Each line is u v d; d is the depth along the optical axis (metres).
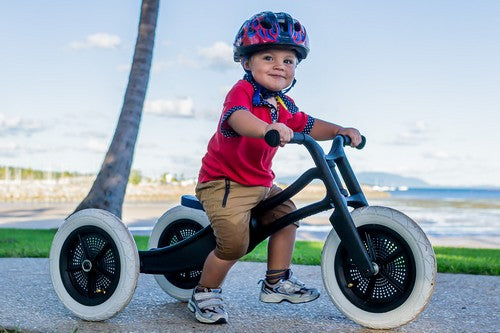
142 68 7.30
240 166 2.63
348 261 2.67
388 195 61.72
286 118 2.80
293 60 2.72
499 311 3.02
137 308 3.03
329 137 2.91
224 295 3.37
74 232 2.87
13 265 4.52
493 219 15.20
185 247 2.88
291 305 3.11
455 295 3.45
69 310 2.81
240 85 2.69
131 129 7.26
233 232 2.64
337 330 2.59
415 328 2.65
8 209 18.61
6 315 2.83
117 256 2.74
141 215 14.88
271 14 2.67
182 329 2.61
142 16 7.34
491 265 4.57
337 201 2.55
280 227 2.71
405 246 2.53
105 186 7.13
